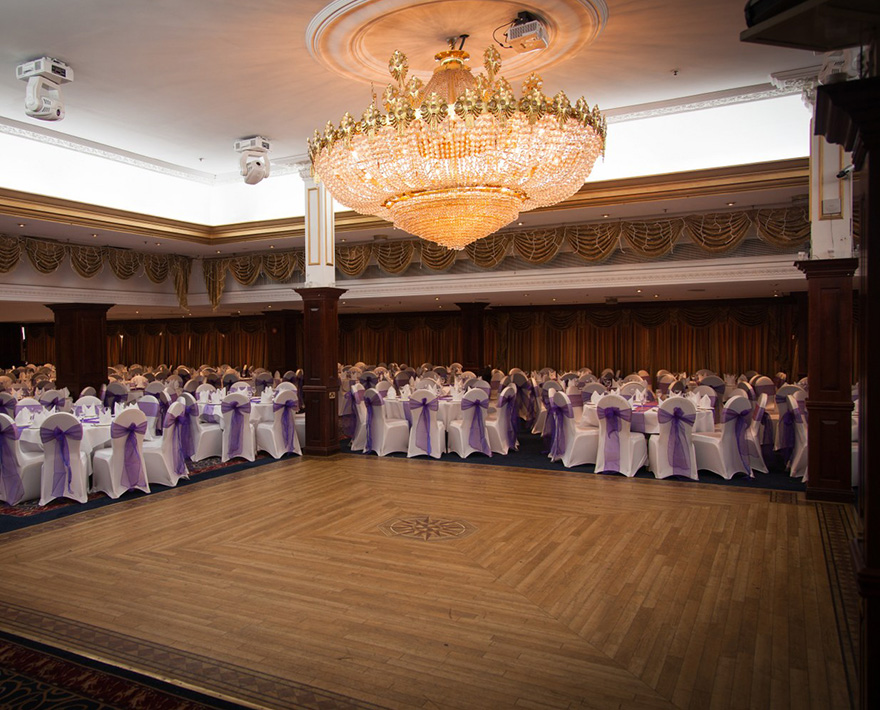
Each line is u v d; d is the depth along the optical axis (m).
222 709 2.89
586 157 5.19
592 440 8.16
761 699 2.92
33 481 6.59
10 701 2.97
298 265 13.07
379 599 4.07
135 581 4.41
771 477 7.54
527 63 5.96
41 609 3.96
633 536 5.30
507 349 17.70
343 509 6.18
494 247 11.45
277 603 4.03
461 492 6.84
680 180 8.82
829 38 2.26
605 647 3.43
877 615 2.12
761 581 4.32
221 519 5.88
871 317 2.14
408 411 9.16
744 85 7.66
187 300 14.29
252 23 5.42
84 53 6.05
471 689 3.03
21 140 9.30
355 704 2.91
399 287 12.48
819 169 6.48
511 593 4.15
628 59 6.61
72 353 12.73
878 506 2.14
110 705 2.94
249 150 9.02
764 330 14.91
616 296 13.80
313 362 9.12
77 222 9.78
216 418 9.20
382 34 5.30
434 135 4.62
